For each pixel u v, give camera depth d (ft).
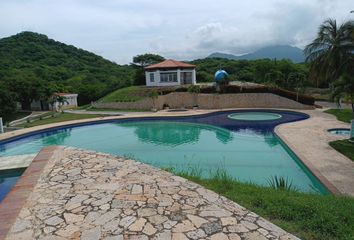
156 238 13.48
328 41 68.90
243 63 198.29
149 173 22.94
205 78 160.35
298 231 14.30
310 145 40.78
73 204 17.21
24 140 59.52
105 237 13.64
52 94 140.87
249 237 13.53
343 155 35.04
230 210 16.39
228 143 50.98
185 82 127.03
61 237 13.71
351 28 62.18
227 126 66.08
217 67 195.62
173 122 74.95
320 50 72.02
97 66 244.63
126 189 19.47
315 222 14.83
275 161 38.91
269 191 20.61
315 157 34.42
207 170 35.91
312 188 28.30
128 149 50.29
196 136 59.41
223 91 97.60
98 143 56.18
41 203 17.44
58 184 20.57
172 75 123.13
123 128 71.41
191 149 48.03
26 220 15.39
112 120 77.46
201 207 16.74
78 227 14.58
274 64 160.66
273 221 15.38
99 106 112.88
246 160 39.96
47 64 217.97
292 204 16.98
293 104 90.12
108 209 16.48
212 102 96.73
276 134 50.52
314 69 73.87
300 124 59.82
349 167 30.30
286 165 36.99
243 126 65.57
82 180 21.33
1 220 15.42
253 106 94.89
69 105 144.25
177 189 19.48
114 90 144.77
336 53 65.00
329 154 35.63
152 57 194.39
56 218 15.53
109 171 23.39
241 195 19.07
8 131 66.95
